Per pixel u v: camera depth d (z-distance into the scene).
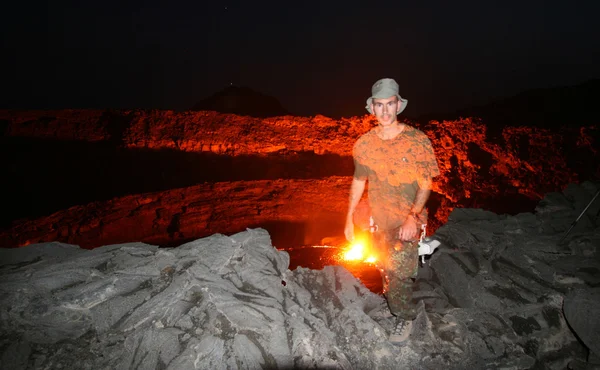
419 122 23.30
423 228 2.81
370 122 27.44
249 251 3.41
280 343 2.69
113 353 2.56
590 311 2.87
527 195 19.00
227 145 27.27
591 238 3.76
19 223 19.62
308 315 3.04
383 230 2.90
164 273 3.04
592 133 17.64
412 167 2.74
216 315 2.75
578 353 3.00
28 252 3.31
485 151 20.59
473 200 20.11
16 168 23.22
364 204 3.04
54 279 2.84
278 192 23.28
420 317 3.21
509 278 3.55
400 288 2.94
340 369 2.65
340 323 3.10
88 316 2.72
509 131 19.97
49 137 25.92
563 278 3.39
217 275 3.05
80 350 2.58
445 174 21.42
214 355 2.53
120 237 20.36
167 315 2.74
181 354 2.50
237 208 22.00
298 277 3.63
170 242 20.42
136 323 2.67
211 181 24.34
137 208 21.55
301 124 28.16
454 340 3.10
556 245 3.79
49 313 2.63
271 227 20.69
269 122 28.12
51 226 19.77
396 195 2.84
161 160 26.02
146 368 2.47
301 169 25.97
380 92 2.69
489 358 3.00
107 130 26.88
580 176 17.47
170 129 27.30
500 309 3.33
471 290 3.47
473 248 3.86
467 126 21.27
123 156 25.83
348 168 26.25
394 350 2.97
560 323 3.14
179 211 21.69
